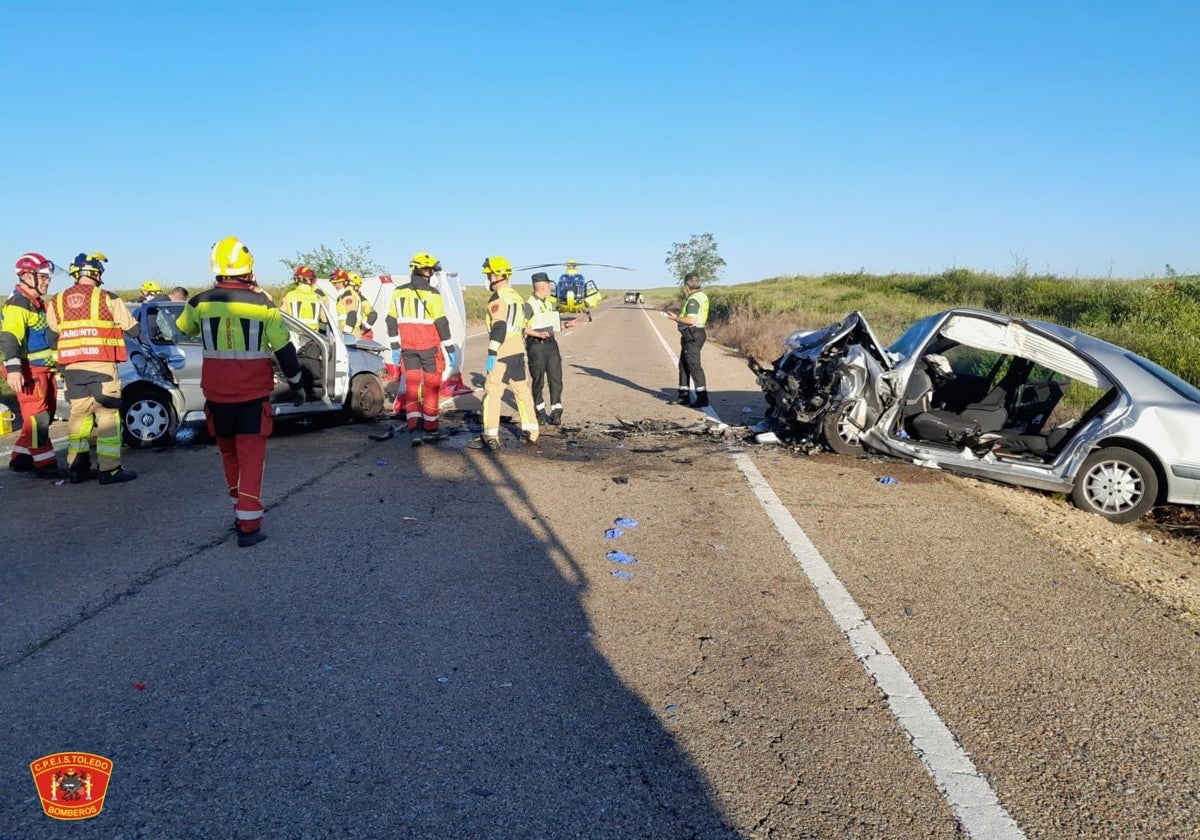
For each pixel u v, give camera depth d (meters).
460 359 12.66
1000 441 7.64
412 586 4.50
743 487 6.84
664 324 36.66
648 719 3.19
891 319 24.77
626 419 10.43
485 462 7.65
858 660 3.71
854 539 5.50
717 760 2.92
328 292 12.48
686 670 3.59
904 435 7.96
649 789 2.74
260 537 5.23
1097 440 6.80
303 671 3.50
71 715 3.10
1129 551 5.71
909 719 3.21
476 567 4.81
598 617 4.14
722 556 5.09
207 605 4.18
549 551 5.12
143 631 3.85
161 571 4.64
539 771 2.83
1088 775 2.88
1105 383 7.02
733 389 13.72
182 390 8.38
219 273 5.14
